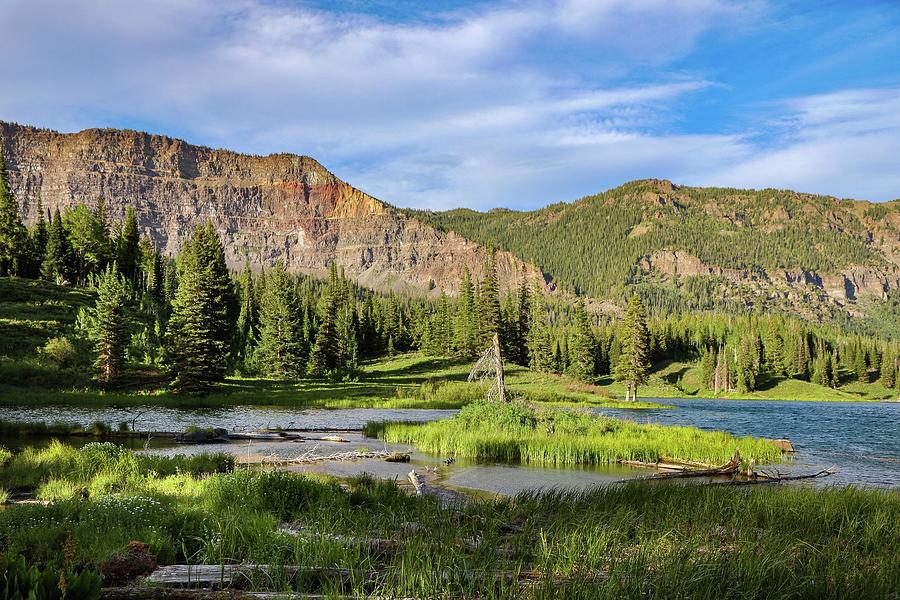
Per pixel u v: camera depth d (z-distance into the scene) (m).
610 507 12.95
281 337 83.06
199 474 18.64
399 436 30.98
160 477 17.73
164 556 9.40
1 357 58.09
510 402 36.75
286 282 107.00
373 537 10.77
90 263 105.81
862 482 20.92
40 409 43.00
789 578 8.30
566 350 132.75
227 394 60.88
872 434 39.84
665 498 14.07
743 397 118.81
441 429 30.25
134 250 108.38
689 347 152.75
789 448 28.56
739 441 28.27
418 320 138.75
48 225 111.69
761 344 141.12
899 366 145.12
